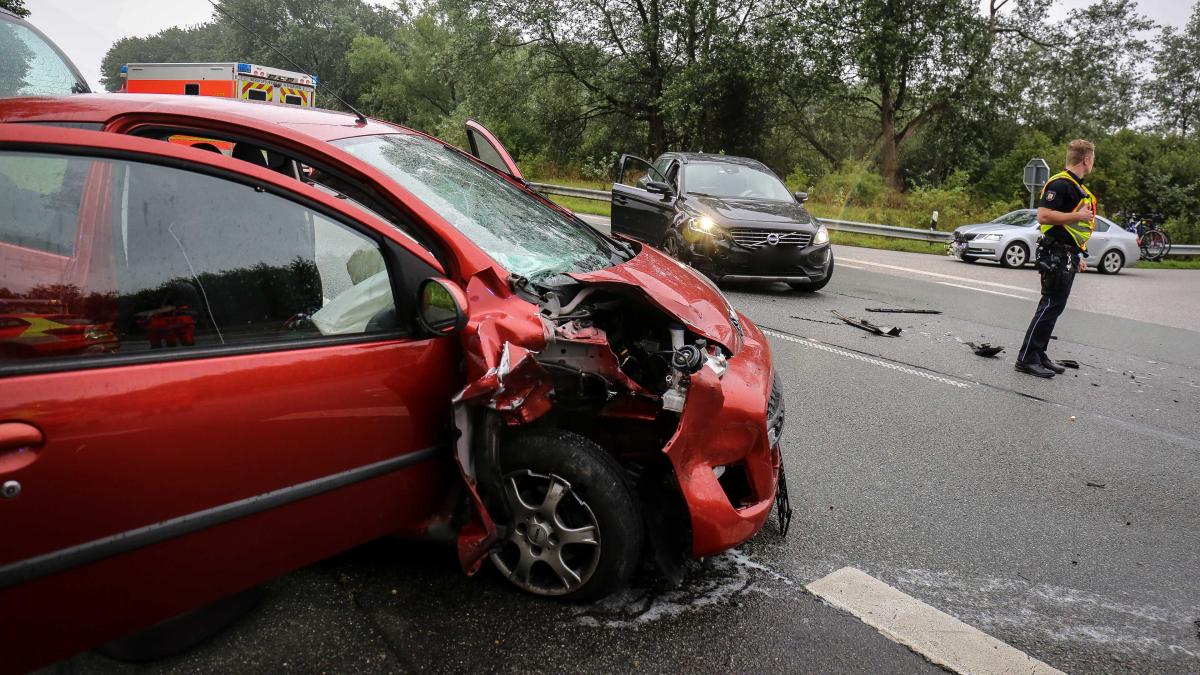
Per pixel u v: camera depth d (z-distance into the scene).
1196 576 3.30
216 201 2.13
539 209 3.67
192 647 2.40
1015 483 4.18
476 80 30.14
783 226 8.91
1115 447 4.84
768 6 26.41
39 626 1.74
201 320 2.04
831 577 3.08
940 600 2.98
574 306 2.80
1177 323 9.73
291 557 2.23
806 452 4.46
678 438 2.57
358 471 2.32
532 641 2.54
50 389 1.72
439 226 2.64
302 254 2.27
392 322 2.45
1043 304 6.38
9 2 9.12
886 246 18.23
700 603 2.82
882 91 28.27
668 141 29.91
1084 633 2.83
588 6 27.97
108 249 1.92
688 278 3.58
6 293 1.74
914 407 5.40
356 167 2.63
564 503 2.70
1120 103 33.94
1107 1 28.78
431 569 2.90
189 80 14.52
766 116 28.67
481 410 2.56
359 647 2.45
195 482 1.95
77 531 1.75
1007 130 31.20
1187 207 28.73
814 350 6.85
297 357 2.17
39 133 1.85
